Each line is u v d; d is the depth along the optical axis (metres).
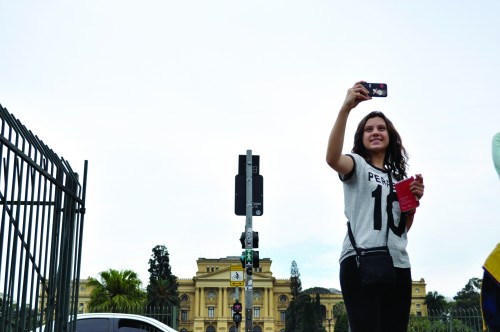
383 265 2.83
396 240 2.98
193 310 97.94
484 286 2.38
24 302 4.00
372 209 3.02
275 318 99.94
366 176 3.08
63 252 4.85
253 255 12.66
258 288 97.44
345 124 3.01
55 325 4.67
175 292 86.44
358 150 3.39
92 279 47.62
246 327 12.53
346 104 3.00
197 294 96.56
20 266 3.95
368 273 2.82
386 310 3.00
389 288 2.97
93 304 46.22
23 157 3.95
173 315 17.42
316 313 91.25
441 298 76.31
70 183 5.10
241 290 96.88
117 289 46.38
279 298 101.25
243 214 12.82
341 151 3.01
